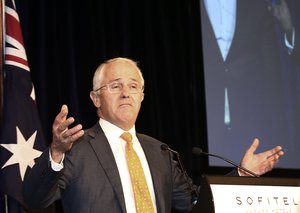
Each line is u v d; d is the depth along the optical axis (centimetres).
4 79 545
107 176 370
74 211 364
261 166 382
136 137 412
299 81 758
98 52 701
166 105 738
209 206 304
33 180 346
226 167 720
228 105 738
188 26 762
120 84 407
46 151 344
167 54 745
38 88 644
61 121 326
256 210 310
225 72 745
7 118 529
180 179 411
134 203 372
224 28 754
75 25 694
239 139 732
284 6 768
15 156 518
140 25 741
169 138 730
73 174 370
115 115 400
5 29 560
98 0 713
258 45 758
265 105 746
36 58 651
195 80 748
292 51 763
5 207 534
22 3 648
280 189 320
